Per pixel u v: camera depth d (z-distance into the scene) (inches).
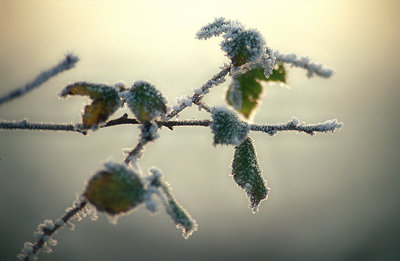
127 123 19.5
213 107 19.3
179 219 17.8
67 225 18.9
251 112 19.1
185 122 19.5
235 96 19.1
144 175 18.1
